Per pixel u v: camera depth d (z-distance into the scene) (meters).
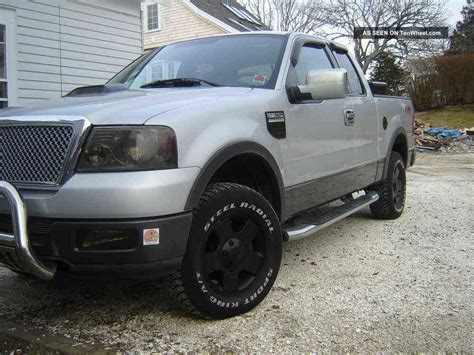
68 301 3.49
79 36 10.02
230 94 3.37
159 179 2.61
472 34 36.25
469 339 2.86
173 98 3.13
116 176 2.57
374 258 4.40
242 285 3.21
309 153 3.89
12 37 8.88
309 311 3.25
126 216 2.55
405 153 6.24
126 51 11.00
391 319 3.12
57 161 2.65
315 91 3.69
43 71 9.42
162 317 3.18
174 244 2.69
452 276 3.90
